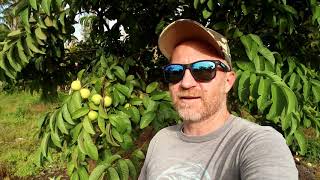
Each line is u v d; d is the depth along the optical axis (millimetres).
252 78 577
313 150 2191
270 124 828
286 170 373
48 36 771
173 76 512
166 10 871
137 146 803
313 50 840
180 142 513
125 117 669
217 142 468
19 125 3309
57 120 652
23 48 736
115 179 647
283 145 400
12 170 2131
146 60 926
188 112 502
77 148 666
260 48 615
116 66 730
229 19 694
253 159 395
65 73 954
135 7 883
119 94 686
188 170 479
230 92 810
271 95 552
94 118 651
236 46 663
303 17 772
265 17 675
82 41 1019
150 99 701
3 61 732
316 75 780
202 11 696
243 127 459
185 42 518
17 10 695
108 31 900
